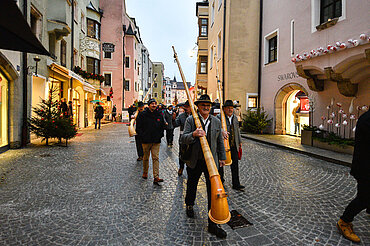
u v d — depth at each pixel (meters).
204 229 2.77
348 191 4.12
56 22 11.02
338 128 8.27
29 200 3.57
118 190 4.06
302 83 10.42
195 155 2.80
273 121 12.84
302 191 4.12
